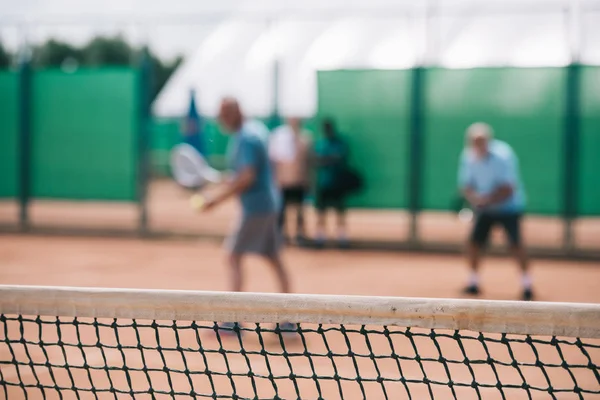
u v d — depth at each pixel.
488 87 19.53
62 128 22.47
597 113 18.88
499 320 4.41
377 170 20.22
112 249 19.64
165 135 41.41
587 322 4.30
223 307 4.74
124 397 6.84
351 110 20.30
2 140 22.78
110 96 22.19
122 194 22.28
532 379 7.70
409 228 20.12
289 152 19.95
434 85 19.81
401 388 7.32
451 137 19.78
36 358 8.26
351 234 22.92
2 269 15.73
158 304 4.83
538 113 19.25
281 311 4.67
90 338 9.27
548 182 19.22
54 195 22.59
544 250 19.27
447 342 9.24
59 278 14.66
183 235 22.25
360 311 4.57
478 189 13.52
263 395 6.97
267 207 9.87
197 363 8.23
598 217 18.94
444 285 14.64
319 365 8.20
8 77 22.64
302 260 18.11
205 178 26.52
